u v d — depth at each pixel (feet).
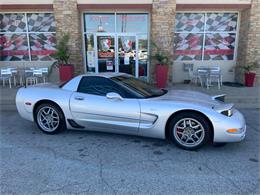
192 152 12.91
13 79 35.65
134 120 13.87
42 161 11.87
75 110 15.06
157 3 31.81
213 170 10.94
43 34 36.01
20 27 35.78
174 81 36.70
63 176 10.38
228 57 36.88
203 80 34.27
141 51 36.11
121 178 10.21
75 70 33.71
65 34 32.37
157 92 15.66
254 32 32.89
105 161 11.86
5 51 36.52
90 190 9.33
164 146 13.71
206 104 13.41
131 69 36.65
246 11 33.40
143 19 35.19
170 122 13.39
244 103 25.08
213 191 9.28
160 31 32.53
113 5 32.19
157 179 10.14
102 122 14.60
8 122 18.88
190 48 36.52
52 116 15.78
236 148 13.44
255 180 10.08
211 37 36.29
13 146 13.88
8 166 11.34
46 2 32.50
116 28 35.50
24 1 32.48
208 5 32.55
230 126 12.42
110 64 36.52
